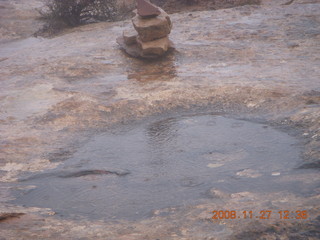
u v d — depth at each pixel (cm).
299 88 698
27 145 574
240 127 584
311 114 572
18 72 927
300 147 491
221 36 1127
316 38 1060
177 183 434
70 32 1471
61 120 654
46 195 436
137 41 991
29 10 1959
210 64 905
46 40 1345
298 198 334
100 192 432
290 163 452
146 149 542
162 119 641
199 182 429
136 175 469
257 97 678
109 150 548
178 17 1418
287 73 798
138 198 408
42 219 352
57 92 775
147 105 688
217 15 1399
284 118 588
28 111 698
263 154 489
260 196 355
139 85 791
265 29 1173
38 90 795
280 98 662
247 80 768
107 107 688
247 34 1130
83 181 464
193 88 740
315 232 266
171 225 311
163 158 510
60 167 507
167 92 728
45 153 548
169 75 843
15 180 479
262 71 825
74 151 552
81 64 953
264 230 275
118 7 1795
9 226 329
